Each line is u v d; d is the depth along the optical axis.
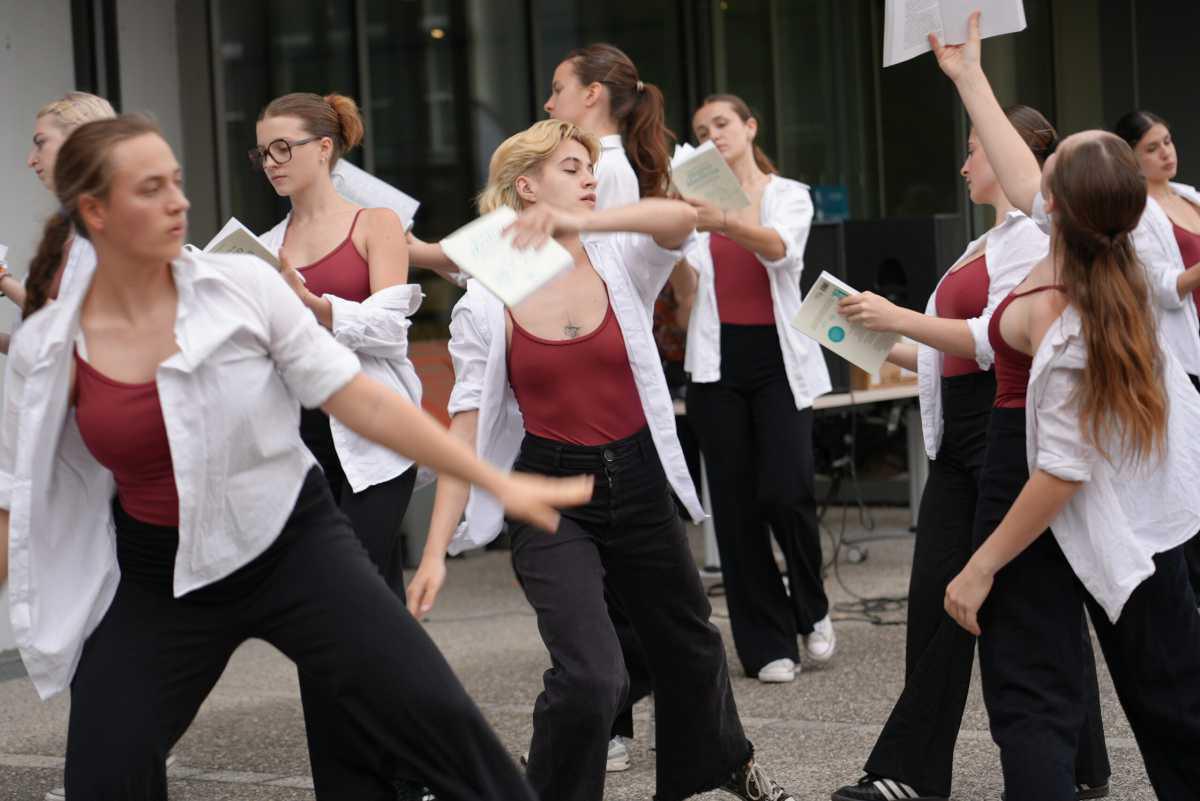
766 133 14.49
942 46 5.34
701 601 5.24
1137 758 6.36
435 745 4.08
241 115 11.13
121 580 4.12
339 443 5.87
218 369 3.92
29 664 4.09
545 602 4.94
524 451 5.19
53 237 4.14
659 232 4.40
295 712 8.03
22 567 4.03
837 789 6.14
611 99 6.89
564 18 13.49
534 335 5.10
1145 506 4.54
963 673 5.71
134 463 3.98
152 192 3.81
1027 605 4.58
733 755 5.38
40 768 7.10
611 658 4.85
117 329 3.96
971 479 5.89
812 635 8.41
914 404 12.03
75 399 4.01
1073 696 4.59
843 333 5.82
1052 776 4.48
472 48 12.89
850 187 14.62
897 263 11.10
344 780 4.60
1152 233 7.02
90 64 9.74
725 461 8.23
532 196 5.27
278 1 11.37
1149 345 4.31
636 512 5.09
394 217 6.32
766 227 7.93
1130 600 4.59
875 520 13.31
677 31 14.14
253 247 5.82
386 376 6.10
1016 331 4.56
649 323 5.17
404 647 4.05
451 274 6.88
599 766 4.84
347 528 4.18
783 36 14.58
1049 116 15.71
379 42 12.19
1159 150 8.12
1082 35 15.75
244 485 3.99
